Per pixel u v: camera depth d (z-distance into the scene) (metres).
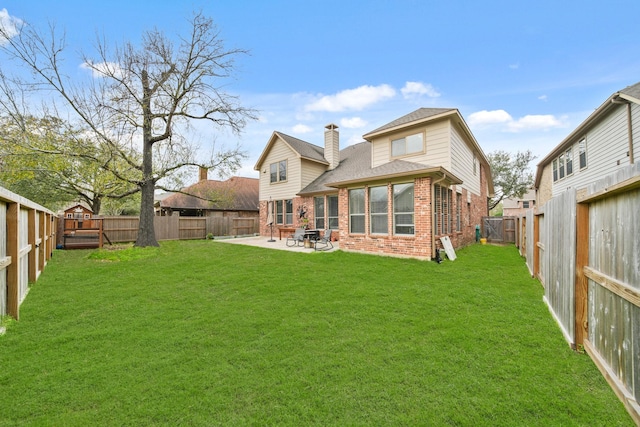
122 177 11.32
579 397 2.38
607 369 2.57
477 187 16.22
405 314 4.29
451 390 2.49
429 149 11.25
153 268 7.76
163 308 4.70
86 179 15.12
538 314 4.22
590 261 3.03
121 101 10.73
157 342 3.48
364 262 8.29
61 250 11.56
